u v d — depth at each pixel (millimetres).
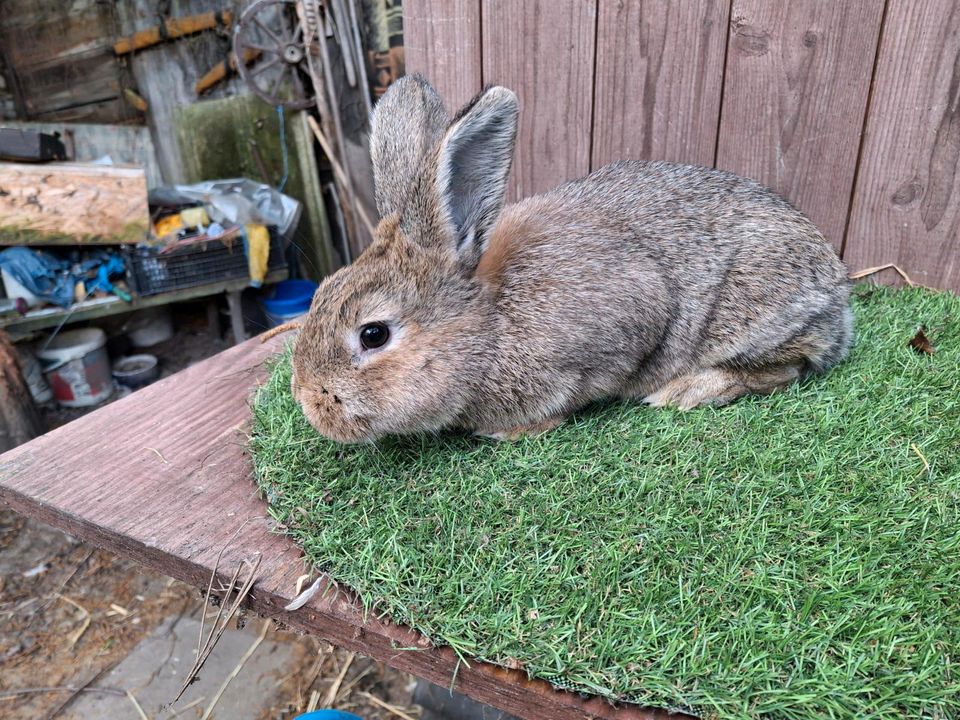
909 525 353
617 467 402
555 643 299
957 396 458
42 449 462
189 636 763
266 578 350
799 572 327
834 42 547
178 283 1120
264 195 1170
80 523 399
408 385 388
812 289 468
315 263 1274
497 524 363
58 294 1064
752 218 471
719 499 373
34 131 1121
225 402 519
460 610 317
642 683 282
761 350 469
